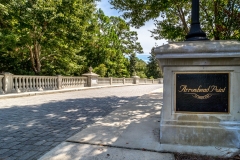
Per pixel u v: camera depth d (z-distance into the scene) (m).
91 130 3.41
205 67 2.61
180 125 2.68
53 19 12.29
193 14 2.98
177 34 6.12
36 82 11.52
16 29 12.57
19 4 11.23
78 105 6.78
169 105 2.73
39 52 16.52
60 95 10.45
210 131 2.60
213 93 2.61
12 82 9.98
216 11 4.80
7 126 3.92
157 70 51.25
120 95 10.38
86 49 23.16
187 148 2.55
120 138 2.97
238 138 2.52
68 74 19.61
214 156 2.35
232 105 2.56
